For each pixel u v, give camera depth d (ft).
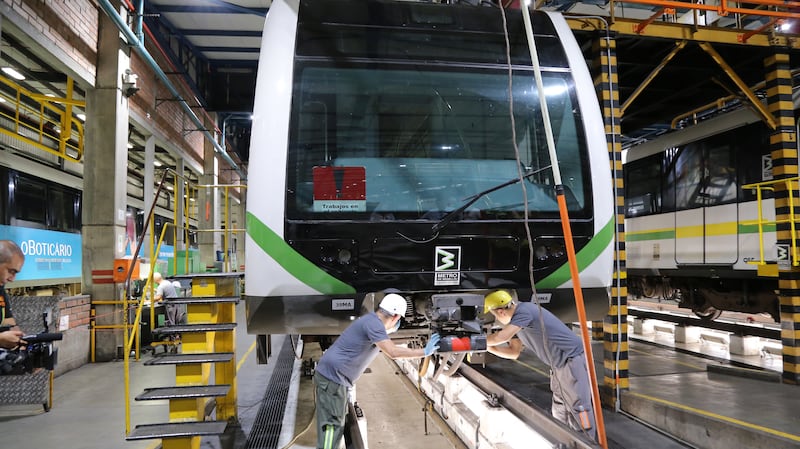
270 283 10.26
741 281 23.81
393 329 10.50
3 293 11.34
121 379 22.40
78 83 26.78
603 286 11.51
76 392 20.35
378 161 10.91
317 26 11.45
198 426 11.72
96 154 27.43
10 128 35.40
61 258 34.65
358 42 11.46
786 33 18.49
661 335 29.25
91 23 26.89
